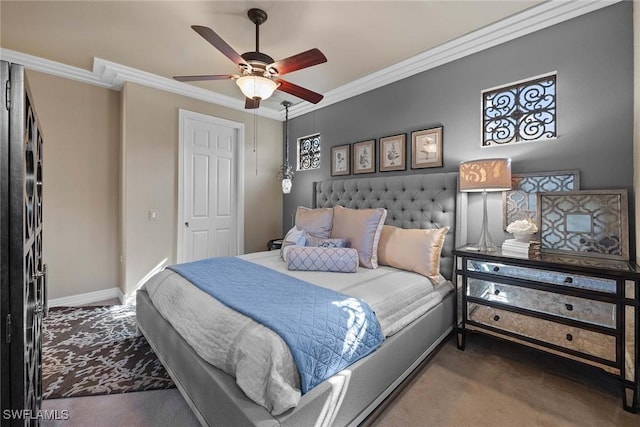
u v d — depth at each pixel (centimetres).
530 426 148
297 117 453
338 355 133
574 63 209
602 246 189
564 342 177
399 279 213
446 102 279
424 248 231
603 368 164
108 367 200
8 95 81
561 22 215
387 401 165
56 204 319
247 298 158
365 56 284
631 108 188
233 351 125
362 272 230
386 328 168
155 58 293
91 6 214
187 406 163
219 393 121
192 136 383
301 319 134
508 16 225
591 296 167
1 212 81
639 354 154
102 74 323
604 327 163
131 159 329
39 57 291
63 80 320
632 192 187
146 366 201
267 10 216
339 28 239
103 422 151
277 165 477
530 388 178
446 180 263
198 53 284
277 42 260
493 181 214
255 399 110
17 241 83
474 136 260
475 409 160
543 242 212
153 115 346
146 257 340
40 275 125
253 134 444
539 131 226
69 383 182
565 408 160
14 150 82
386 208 311
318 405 117
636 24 181
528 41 230
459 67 270
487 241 229
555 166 217
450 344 233
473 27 238
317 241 273
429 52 275
